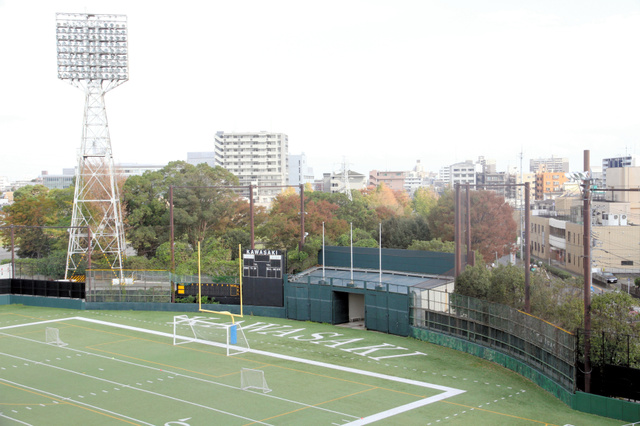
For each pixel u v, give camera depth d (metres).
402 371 43.62
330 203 127.12
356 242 95.06
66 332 57.78
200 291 65.00
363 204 134.12
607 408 33.91
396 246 112.94
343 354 48.59
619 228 109.38
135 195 117.06
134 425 33.34
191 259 85.31
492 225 99.62
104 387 40.44
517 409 35.25
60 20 81.06
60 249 109.38
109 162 85.75
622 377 34.00
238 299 66.06
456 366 44.81
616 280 101.19
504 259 104.38
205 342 53.12
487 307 47.25
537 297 54.09
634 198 128.75
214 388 40.03
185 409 35.88
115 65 82.75
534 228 146.50
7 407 36.41
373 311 57.09
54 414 35.19
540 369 40.53
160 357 48.25
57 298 71.00
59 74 82.00
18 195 156.12
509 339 44.88
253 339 54.03
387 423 33.06
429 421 33.31
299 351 49.66
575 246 115.06
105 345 52.47
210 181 122.38
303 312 61.75
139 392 39.25
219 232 115.94
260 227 106.50
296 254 80.69
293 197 119.50
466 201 64.06
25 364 46.44
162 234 115.06
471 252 63.72
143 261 91.38
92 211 108.94
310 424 33.09
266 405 36.47
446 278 62.81
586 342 34.81
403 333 54.84
